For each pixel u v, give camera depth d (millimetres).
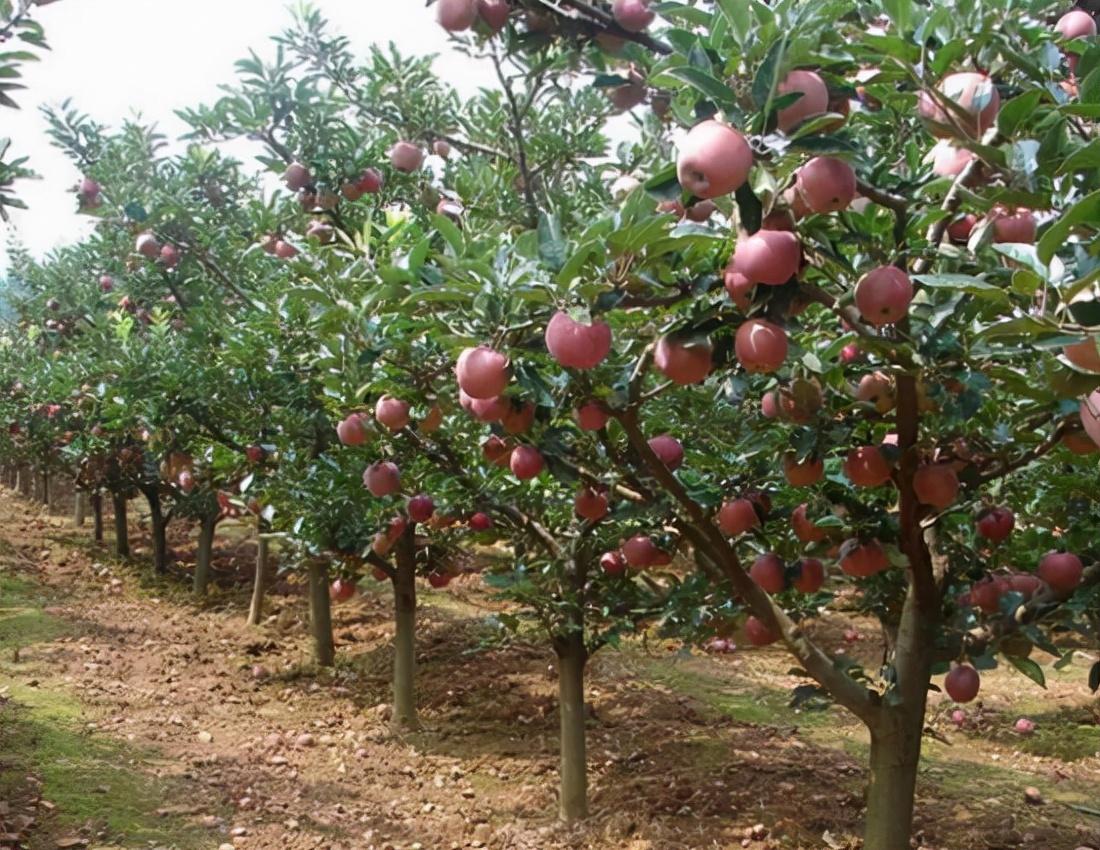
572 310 2652
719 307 2752
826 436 3506
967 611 4203
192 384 8586
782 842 5605
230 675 9195
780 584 4230
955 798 6434
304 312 7223
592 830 5836
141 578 13297
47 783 5992
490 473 5605
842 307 2809
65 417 12961
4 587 12078
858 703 4301
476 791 6621
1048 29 3012
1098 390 2434
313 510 7191
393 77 7621
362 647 10320
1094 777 6887
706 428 4512
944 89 2541
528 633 6012
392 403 4383
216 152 9875
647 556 4723
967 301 2877
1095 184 2336
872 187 2738
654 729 7684
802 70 2348
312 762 7059
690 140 2127
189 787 6262
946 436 3551
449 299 3047
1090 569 3998
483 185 6812
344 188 7043
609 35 3188
